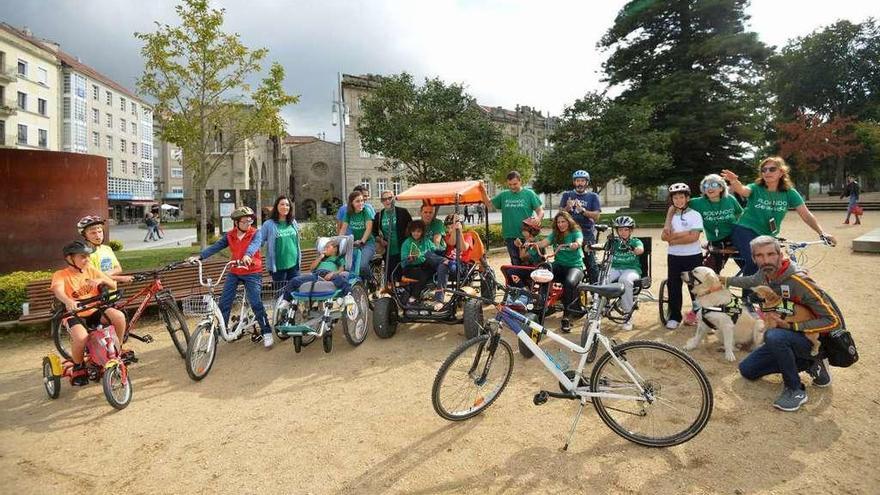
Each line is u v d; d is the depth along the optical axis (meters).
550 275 4.16
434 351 5.89
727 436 3.61
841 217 23.98
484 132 24.00
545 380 4.80
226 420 4.26
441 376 3.91
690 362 3.45
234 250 6.12
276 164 46.19
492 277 7.02
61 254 11.34
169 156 69.94
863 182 50.62
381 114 24.12
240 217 5.95
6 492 3.31
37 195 10.97
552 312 6.45
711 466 3.26
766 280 4.21
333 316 5.90
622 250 6.54
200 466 3.55
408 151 22.86
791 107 43.75
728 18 27.62
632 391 3.61
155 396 4.84
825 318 3.89
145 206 59.00
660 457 3.40
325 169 50.41
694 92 26.61
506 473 3.28
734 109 26.36
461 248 6.55
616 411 3.71
